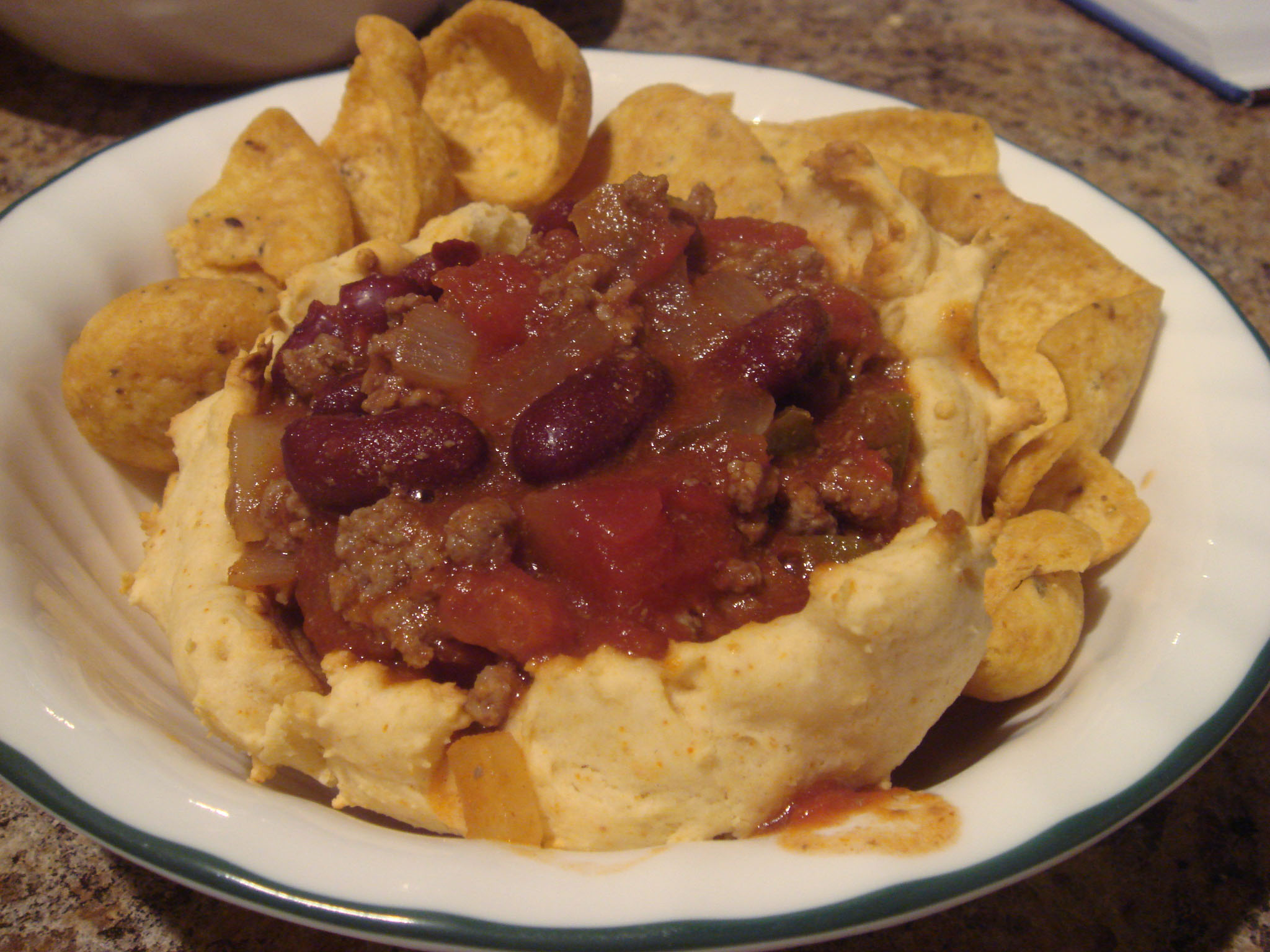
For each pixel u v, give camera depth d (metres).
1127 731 0.11
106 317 0.15
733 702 0.11
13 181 0.22
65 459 0.15
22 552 0.13
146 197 0.17
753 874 0.10
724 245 0.14
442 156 0.18
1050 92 0.26
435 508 0.12
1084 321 0.15
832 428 0.13
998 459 0.15
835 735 0.11
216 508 0.13
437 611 0.12
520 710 0.12
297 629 0.13
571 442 0.11
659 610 0.11
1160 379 0.15
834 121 0.19
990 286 0.16
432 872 0.10
